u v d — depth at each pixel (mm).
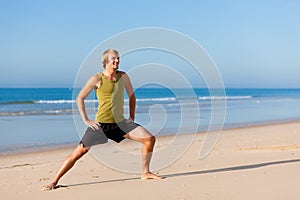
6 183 6633
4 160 10016
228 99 57812
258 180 5953
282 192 5168
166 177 6574
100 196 5371
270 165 7328
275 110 31672
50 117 23469
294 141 12406
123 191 5602
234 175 6473
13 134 15477
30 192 5785
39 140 13883
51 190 5852
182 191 5480
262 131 16438
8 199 5418
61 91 87938
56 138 14398
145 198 5188
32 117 23562
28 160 10016
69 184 6305
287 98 64188
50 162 9578
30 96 63406
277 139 13094
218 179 6191
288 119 23531
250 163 7758
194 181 6121
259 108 34125
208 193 5305
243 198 4988
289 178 6000
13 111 28828
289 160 7945
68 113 26844
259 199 4902
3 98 58094
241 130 16938
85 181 6543
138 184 6039
